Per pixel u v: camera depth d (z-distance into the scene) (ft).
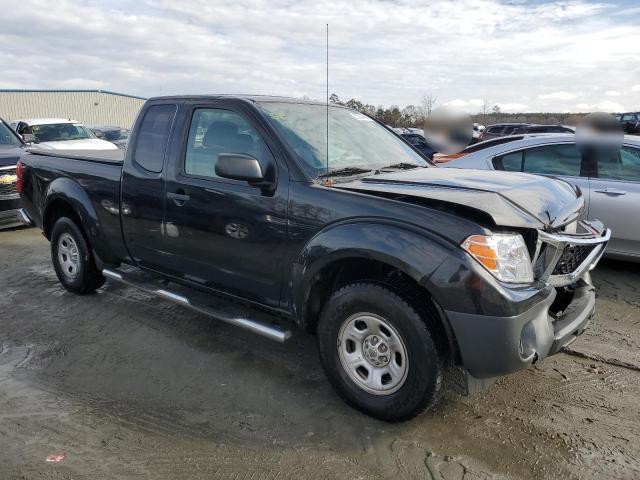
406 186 10.32
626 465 8.87
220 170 10.84
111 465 8.89
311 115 13.01
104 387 11.48
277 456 9.12
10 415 10.37
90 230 15.51
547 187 11.06
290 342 13.71
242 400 10.93
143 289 14.16
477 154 21.17
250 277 11.66
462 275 8.64
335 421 10.14
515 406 10.66
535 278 9.21
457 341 8.90
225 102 12.37
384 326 9.70
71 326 14.78
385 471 8.73
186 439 9.60
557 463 8.92
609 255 18.52
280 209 10.84
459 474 8.65
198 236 12.50
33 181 17.67
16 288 18.04
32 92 137.39
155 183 13.38
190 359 12.79
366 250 9.45
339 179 11.10
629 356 12.87
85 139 46.03
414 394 9.38
